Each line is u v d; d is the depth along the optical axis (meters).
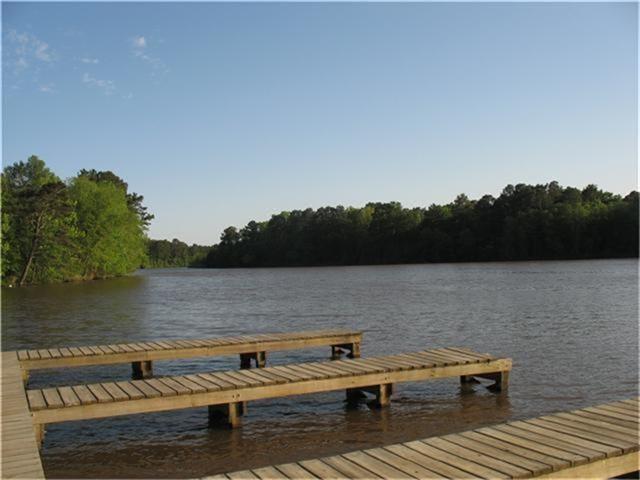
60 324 26.09
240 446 8.99
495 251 107.69
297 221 147.12
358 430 9.67
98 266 73.75
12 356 13.84
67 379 14.20
